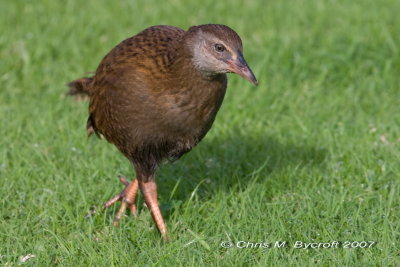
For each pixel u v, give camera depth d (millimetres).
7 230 9828
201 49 8758
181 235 9633
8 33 16656
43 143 12281
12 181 10906
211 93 9000
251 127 12914
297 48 15773
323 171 11359
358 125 12742
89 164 11539
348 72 14961
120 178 10672
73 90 10859
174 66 8789
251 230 9609
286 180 11109
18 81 14836
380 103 13758
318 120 13062
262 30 17109
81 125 12891
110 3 18828
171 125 9047
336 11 18094
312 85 14641
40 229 9836
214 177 11305
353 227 9562
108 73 9258
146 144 9273
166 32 9438
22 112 13461
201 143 12344
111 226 9719
